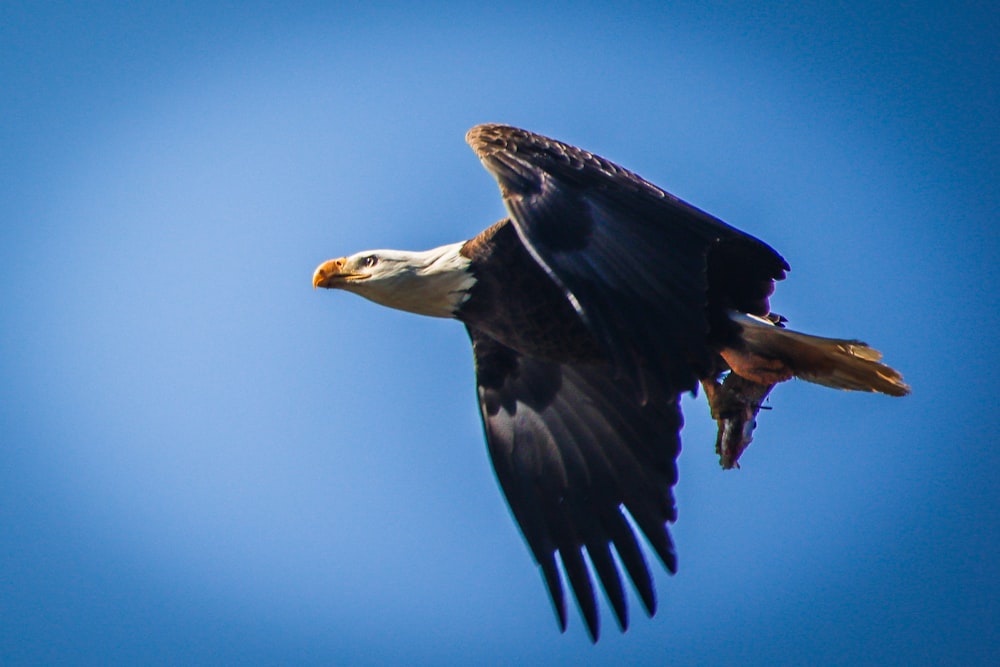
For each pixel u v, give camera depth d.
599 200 12.19
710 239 11.98
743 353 13.48
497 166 12.42
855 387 13.43
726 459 13.73
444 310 13.90
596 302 11.74
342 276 13.98
